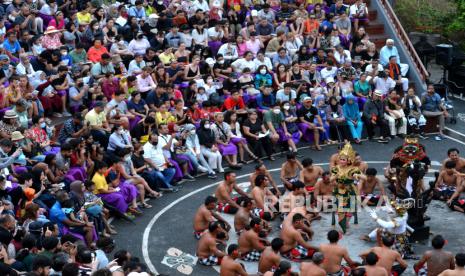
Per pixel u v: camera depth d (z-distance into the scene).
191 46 43.75
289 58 43.88
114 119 35.69
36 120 32.62
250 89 40.47
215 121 37.16
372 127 40.88
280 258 25.41
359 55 45.31
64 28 41.81
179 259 27.89
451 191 32.47
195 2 46.44
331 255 25.14
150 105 37.69
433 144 40.62
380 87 42.78
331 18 46.91
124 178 32.25
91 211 28.66
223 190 31.02
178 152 35.72
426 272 25.28
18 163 30.02
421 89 45.78
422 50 50.12
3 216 24.69
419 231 29.06
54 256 23.08
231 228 30.02
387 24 49.59
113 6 43.44
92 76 38.09
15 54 38.22
